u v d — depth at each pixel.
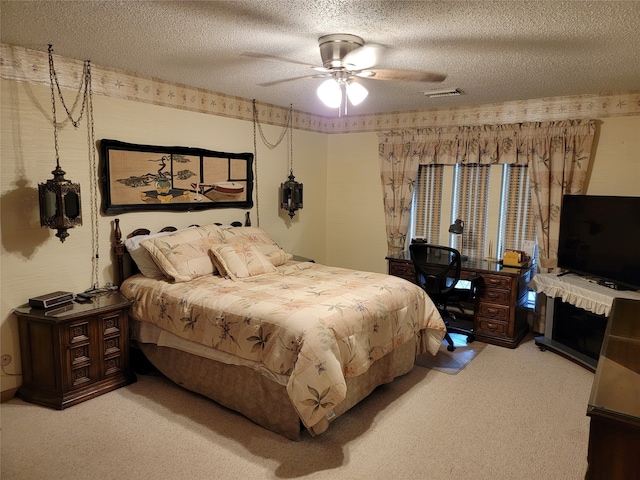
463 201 4.84
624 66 3.05
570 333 3.84
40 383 2.91
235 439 2.53
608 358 1.41
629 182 3.92
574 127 4.05
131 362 3.48
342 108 4.97
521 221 4.52
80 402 2.91
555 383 3.29
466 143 4.65
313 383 2.30
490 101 4.45
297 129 5.24
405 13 2.18
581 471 2.26
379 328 2.87
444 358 3.79
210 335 2.81
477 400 3.02
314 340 2.38
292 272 3.79
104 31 2.54
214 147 4.27
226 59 3.11
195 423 2.69
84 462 2.29
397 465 2.30
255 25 2.40
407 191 5.07
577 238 3.82
